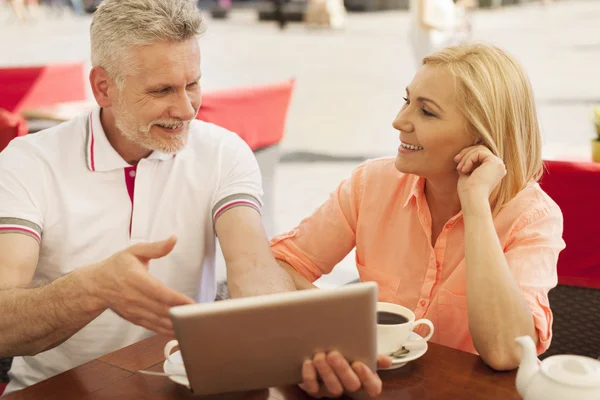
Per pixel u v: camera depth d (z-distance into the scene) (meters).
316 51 12.47
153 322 1.29
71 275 1.35
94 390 1.28
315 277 1.89
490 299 1.39
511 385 1.27
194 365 1.10
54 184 1.76
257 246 1.77
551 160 2.36
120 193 1.79
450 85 1.54
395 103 7.86
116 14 1.62
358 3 21.19
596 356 2.34
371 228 1.80
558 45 11.05
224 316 1.07
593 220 2.32
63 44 13.49
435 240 1.72
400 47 12.73
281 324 1.09
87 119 1.83
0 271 1.63
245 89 3.09
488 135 1.55
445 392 1.25
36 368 1.83
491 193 1.62
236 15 21.67
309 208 4.40
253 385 1.14
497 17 16.17
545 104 6.95
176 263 1.85
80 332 1.79
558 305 2.49
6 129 2.81
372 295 1.10
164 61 1.62
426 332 1.70
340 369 1.12
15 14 19.66
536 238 1.58
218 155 1.90
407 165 1.61
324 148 5.97
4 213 1.69
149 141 1.70
